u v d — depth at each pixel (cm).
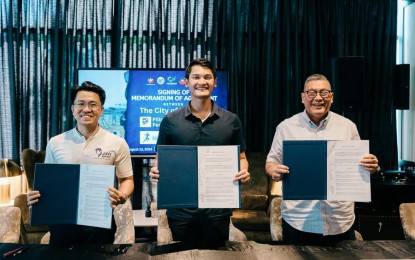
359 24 455
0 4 427
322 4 452
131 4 440
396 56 466
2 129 428
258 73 453
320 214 217
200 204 186
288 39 450
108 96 408
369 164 189
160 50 446
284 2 450
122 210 262
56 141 217
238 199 187
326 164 193
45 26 433
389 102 459
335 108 405
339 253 173
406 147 459
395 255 170
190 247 181
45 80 436
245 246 182
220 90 418
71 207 188
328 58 436
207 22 449
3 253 172
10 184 377
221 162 188
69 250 177
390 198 392
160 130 229
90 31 437
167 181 186
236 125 228
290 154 193
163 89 412
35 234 354
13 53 429
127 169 224
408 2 452
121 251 175
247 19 451
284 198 192
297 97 453
